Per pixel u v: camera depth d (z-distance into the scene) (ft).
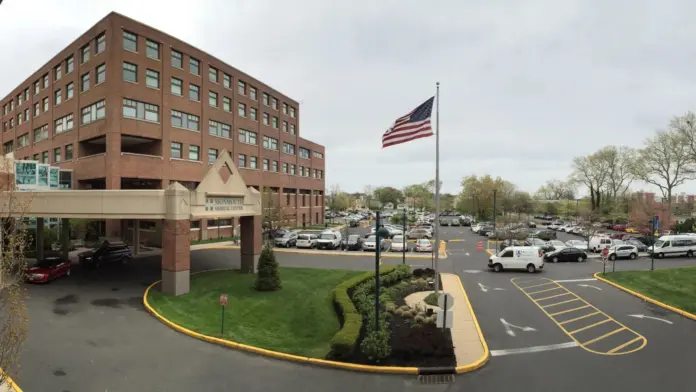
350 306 60.54
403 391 37.32
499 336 53.21
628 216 231.91
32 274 79.41
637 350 47.98
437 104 65.98
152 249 134.51
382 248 142.20
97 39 133.18
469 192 355.97
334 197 429.79
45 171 129.59
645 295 73.72
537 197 477.77
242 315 61.16
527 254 102.17
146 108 135.13
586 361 44.78
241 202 88.53
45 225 132.16
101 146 146.20
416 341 46.73
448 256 130.62
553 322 59.26
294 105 236.63
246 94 187.11
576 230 232.32
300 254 131.95
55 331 52.37
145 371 41.11
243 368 42.39
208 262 109.81
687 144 194.49
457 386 38.50
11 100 192.24
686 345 49.52
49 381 38.22
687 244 132.16
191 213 74.08
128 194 73.51
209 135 160.86
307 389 37.52
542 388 38.04
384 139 69.46
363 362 43.27
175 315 59.57
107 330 53.42
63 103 148.66
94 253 101.24
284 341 51.08
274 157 212.64
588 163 295.89
